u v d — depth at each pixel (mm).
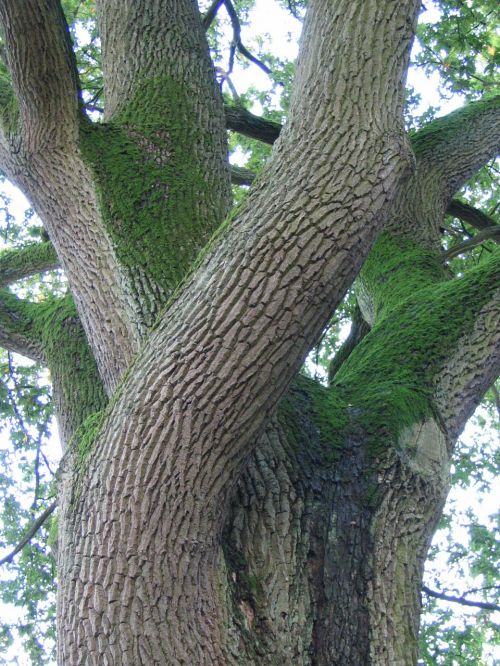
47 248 5402
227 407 2375
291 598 2592
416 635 2672
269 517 2734
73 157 3551
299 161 2650
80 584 2328
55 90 3461
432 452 3055
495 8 7398
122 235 3338
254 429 2436
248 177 6508
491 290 3488
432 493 2990
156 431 2365
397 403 3131
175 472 2344
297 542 2719
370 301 4457
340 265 2510
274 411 2508
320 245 2490
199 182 3709
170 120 3969
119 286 3203
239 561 2615
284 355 2426
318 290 2469
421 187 4973
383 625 2625
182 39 4453
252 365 2389
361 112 2719
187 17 4621
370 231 2596
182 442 2354
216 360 2389
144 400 2418
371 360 3459
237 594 2525
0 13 3176
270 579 2602
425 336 3420
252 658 2389
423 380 3264
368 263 4605
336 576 2691
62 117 3561
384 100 2777
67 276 3418
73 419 3602
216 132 4121
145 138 3812
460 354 3340
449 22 7363
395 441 3012
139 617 2240
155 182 3570
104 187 3488
